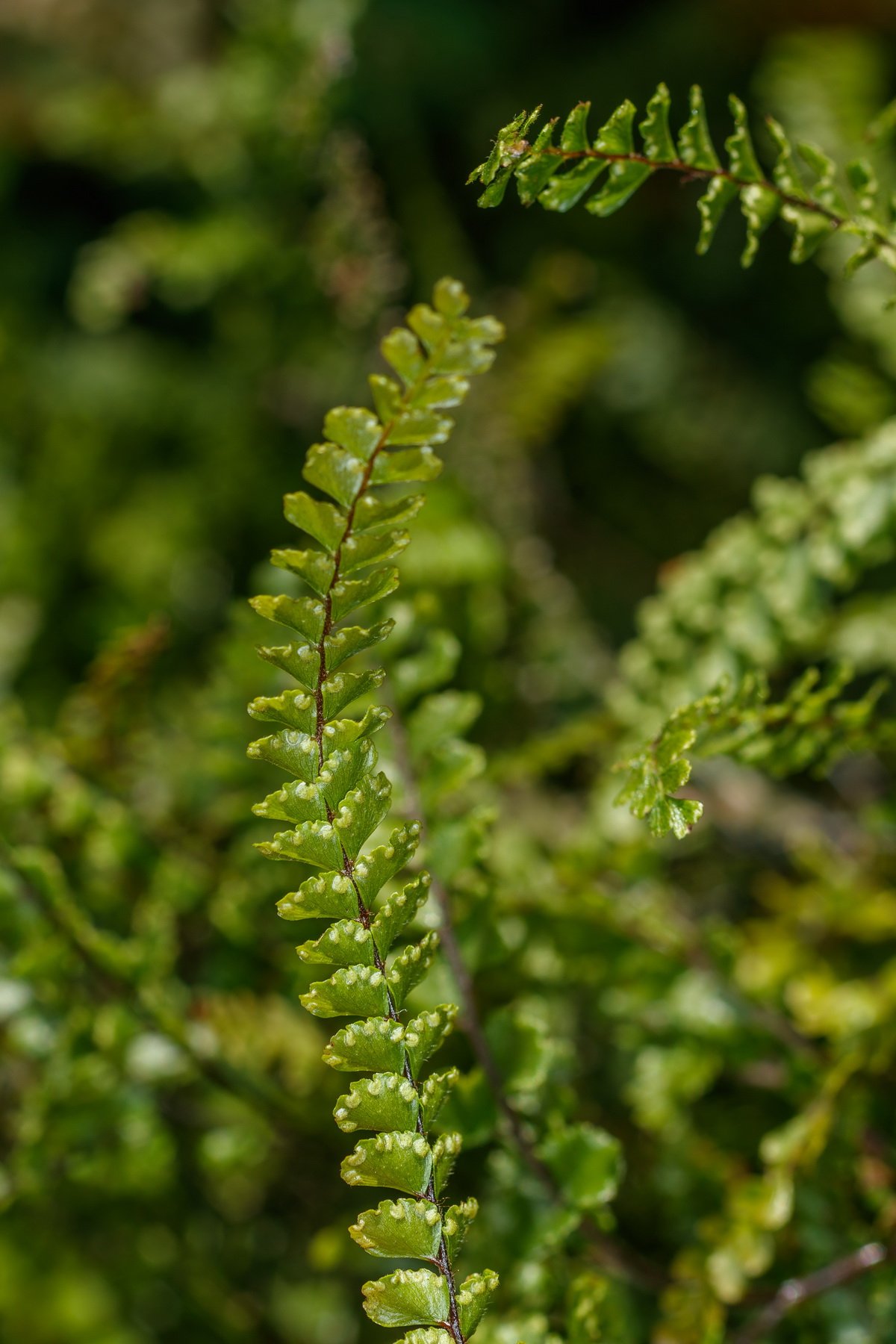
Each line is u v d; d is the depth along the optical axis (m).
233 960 0.61
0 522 1.05
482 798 0.72
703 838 0.80
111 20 1.23
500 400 0.93
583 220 1.20
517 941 0.56
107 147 1.13
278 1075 0.64
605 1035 0.70
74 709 0.65
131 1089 0.56
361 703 0.54
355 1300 0.68
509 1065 0.51
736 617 0.61
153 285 1.10
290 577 0.57
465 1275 0.51
